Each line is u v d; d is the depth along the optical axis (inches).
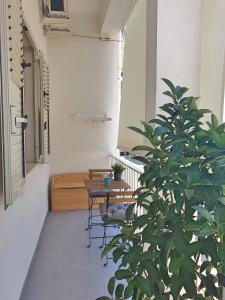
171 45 79.3
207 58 75.9
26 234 103.7
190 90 79.2
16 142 67.3
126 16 169.9
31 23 118.3
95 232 151.4
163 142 46.1
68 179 210.5
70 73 208.2
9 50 59.1
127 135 130.2
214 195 35.9
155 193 47.0
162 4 78.7
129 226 50.2
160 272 41.3
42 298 93.5
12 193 60.3
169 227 43.0
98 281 104.1
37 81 141.1
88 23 207.3
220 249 35.5
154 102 80.4
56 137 209.6
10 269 77.5
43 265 115.5
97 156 216.8
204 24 77.6
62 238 143.7
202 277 41.1
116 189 138.6
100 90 213.0
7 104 56.7
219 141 38.1
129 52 131.0
